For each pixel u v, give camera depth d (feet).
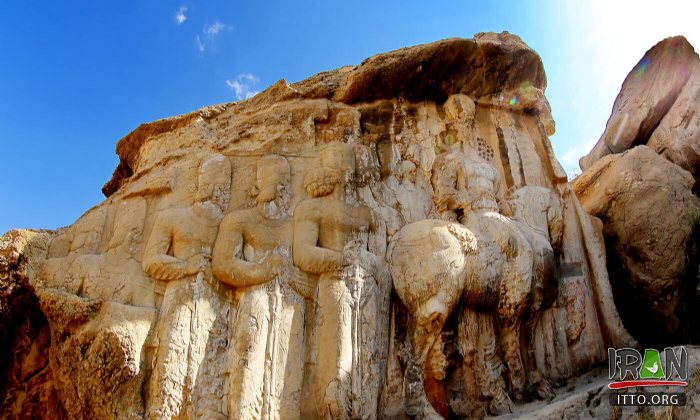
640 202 21.48
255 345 14.62
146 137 21.31
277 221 17.04
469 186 18.79
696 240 20.18
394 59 20.29
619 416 14.66
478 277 16.79
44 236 17.11
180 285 15.34
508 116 21.43
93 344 14.16
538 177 20.48
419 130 20.36
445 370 15.94
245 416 13.82
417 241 17.04
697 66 26.99
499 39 22.91
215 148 18.75
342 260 16.25
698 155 24.57
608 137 30.96
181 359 14.30
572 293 18.63
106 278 15.51
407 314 16.62
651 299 20.08
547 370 17.29
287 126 19.22
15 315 17.04
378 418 15.12
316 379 14.83
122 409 13.71
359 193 18.26
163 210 16.87
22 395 17.13
